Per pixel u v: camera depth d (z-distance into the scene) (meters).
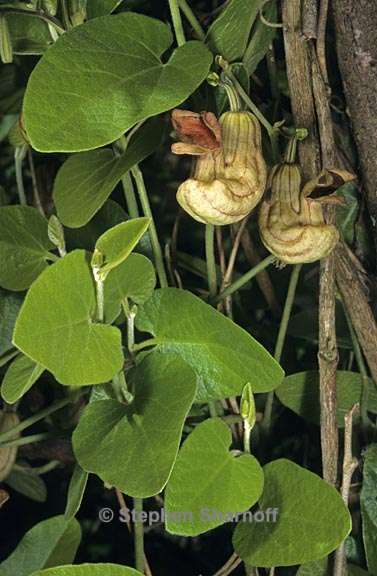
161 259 0.49
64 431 0.55
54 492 0.68
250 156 0.45
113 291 0.46
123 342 0.52
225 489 0.44
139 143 0.46
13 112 0.62
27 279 0.50
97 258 0.42
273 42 0.55
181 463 0.44
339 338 0.53
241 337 0.45
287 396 0.51
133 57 0.43
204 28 0.55
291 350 0.57
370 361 0.49
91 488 0.67
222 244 0.52
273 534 0.45
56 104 0.41
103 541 0.67
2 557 0.68
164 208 0.68
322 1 0.46
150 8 0.56
